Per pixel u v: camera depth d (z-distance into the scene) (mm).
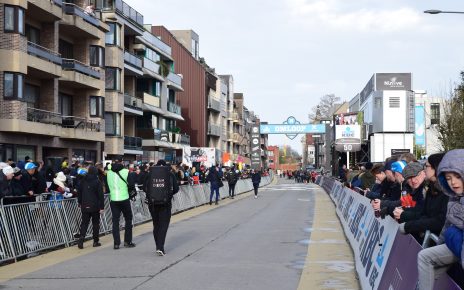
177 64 72562
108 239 14695
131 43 47750
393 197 9164
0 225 10664
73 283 8930
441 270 4559
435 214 5215
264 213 22891
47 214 12570
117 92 41094
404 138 50969
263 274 9664
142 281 9055
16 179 12555
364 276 8250
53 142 31859
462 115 35125
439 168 4414
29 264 10758
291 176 123062
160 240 11727
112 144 40375
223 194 34750
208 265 10562
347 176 21734
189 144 65125
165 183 11609
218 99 82938
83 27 34562
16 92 27328
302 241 14000
